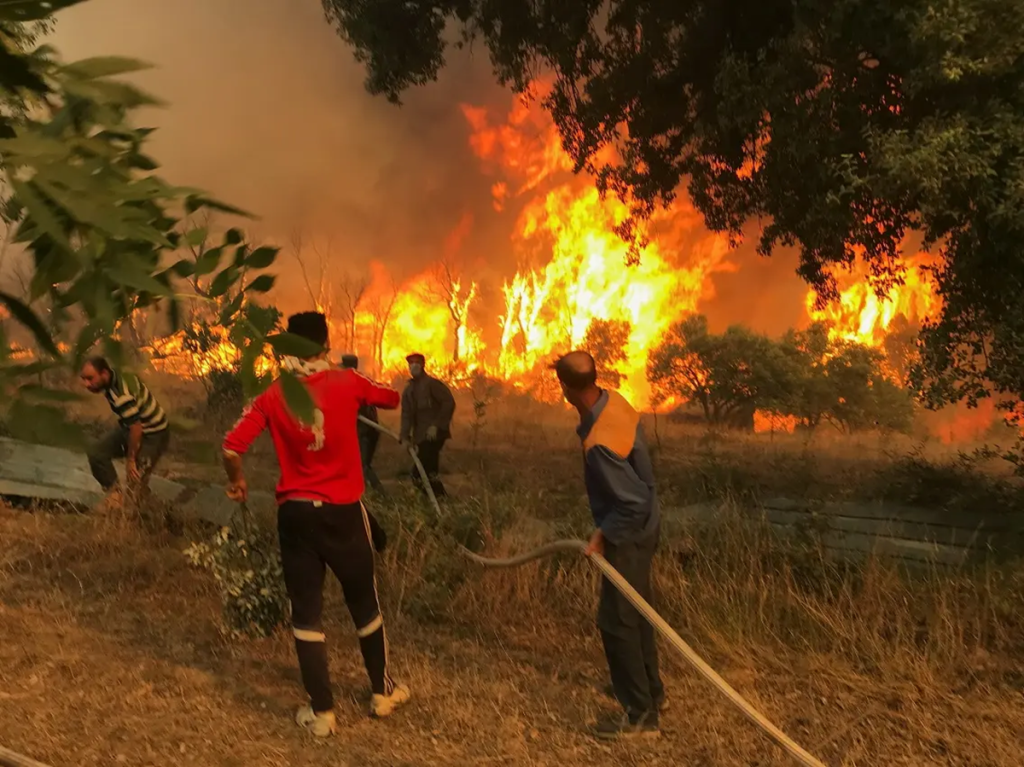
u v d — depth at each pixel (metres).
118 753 3.79
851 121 8.62
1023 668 4.72
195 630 5.38
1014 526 7.30
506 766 3.82
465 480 11.77
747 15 11.08
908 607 5.32
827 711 4.33
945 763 3.86
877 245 9.72
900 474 9.58
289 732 4.10
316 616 4.18
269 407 4.09
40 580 6.20
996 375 8.00
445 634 5.47
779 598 5.49
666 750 4.00
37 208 1.34
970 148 7.15
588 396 4.23
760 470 10.96
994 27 6.83
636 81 12.17
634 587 4.11
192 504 7.40
